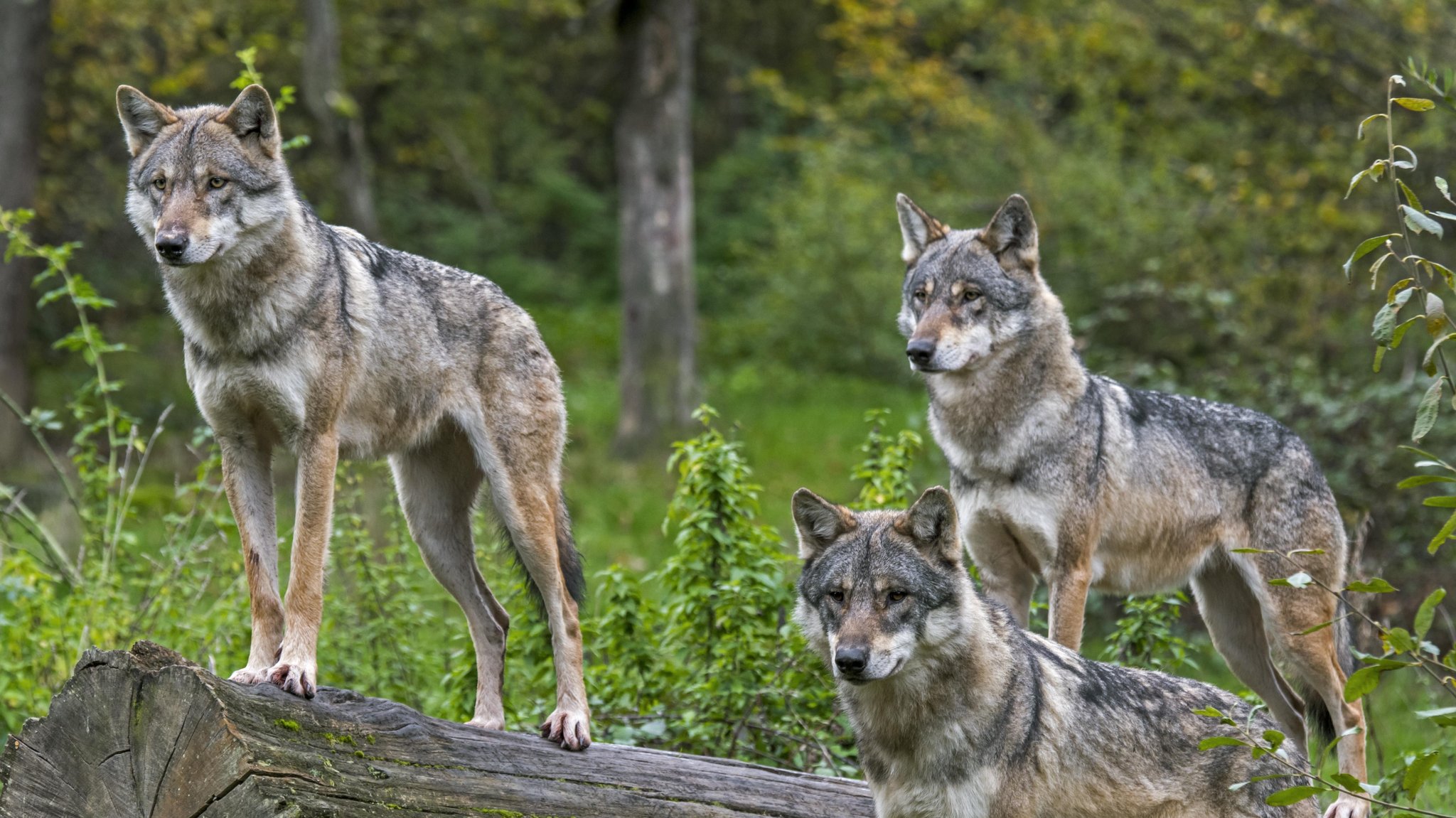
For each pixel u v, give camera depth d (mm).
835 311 35625
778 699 11102
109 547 13430
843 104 37406
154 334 34344
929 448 21016
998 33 30766
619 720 11430
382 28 37344
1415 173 23500
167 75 34000
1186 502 10672
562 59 45500
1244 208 26766
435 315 8938
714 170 46438
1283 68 26000
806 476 28125
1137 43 26656
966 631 7914
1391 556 17734
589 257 46344
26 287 28547
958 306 10375
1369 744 13039
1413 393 19328
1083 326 22531
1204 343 24234
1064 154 31609
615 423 33500
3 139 28250
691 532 11492
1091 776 8125
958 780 7875
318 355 8211
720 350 39125
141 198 8211
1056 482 10312
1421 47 24906
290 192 8266
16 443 27328
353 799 6832
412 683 12906
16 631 12391
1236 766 8312
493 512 9695
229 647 12461
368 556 13062
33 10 28453
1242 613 11125
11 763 7086
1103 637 16531
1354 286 24406
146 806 6793
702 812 8000
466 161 42938
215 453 12906
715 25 46500
